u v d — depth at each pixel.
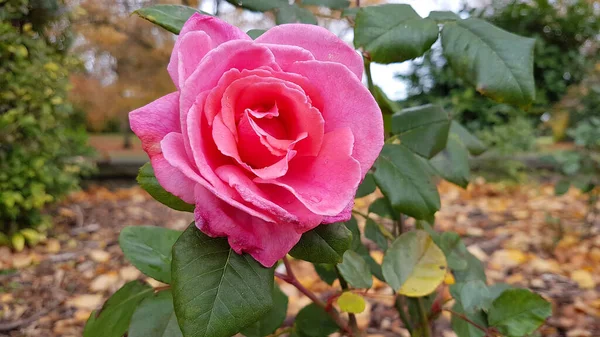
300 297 0.61
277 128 0.13
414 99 1.50
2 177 0.81
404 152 0.21
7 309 0.62
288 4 0.22
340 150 0.12
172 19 0.18
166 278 0.21
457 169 0.26
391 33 0.19
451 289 0.25
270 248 0.13
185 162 0.11
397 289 0.22
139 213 1.08
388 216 0.29
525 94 0.18
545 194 1.16
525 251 0.79
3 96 0.85
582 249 0.79
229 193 0.11
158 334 0.19
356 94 0.13
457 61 0.19
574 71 1.34
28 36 0.91
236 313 0.14
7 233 0.85
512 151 1.18
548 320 0.56
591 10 1.36
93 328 0.20
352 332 0.23
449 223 0.95
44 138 0.92
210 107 0.12
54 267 0.76
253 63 0.13
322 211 0.11
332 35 0.14
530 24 1.42
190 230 0.15
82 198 1.18
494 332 0.22
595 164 0.76
